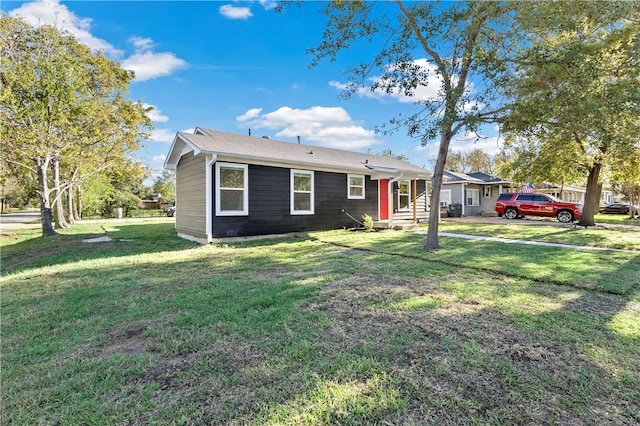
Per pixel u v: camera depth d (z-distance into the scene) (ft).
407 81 22.54
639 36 18.95
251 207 33.12
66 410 6.57
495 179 81.00
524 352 8.70
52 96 37.27
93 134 42.98
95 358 8.64
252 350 8.92
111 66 48.03
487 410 6.42
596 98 18.86
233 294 13.96
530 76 20.11
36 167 42.65
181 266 20.39
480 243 29.17
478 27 20.88
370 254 23.82
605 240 31.12
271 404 6.66
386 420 6.16
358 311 11.78
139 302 13.16
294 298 13.28
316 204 38.86
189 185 35.73
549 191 98.32
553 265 19.52
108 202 91.15
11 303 13.41
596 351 8.75
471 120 21.54
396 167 50.24
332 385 7.27
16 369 8.11
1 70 35.32
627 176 44.39
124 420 6.27
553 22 19.02
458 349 8.86
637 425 6.01
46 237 39.45
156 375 7.79
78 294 14.39
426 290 14.38
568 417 6.23
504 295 13.62
